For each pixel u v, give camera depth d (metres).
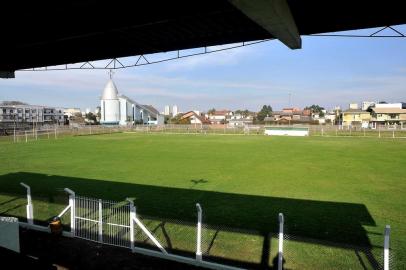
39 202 11.62
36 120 92.69
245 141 40.22
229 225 9.34
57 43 11.13
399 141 39.03
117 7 7.57
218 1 7.41
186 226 9.16
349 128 60.81
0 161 22.34
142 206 11.30
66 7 7.16
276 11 6.09
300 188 14.20
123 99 98.88
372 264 6.89
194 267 6.93
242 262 7.11
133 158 24.06
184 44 11.66
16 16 7.72
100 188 14.15
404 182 15.43
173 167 19.98
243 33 10.35
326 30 10.10
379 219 9.96
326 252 7.46
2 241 6.33
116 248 7.85
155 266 6.95
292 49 10.34
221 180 15.95
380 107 88.62
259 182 15.47
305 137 46.97
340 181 15.67
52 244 8.07
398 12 8.52
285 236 8.34
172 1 7.39
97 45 11.75
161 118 110.25
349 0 7.82
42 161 22.39
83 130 59.03
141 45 11.77
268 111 136.38
